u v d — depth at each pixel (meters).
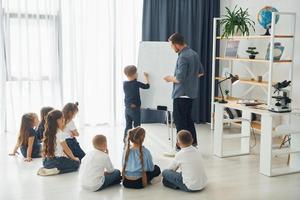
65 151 4.09
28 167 4.22
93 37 6.18
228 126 6.47
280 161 4.53
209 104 6.84
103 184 3.55
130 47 6.42
